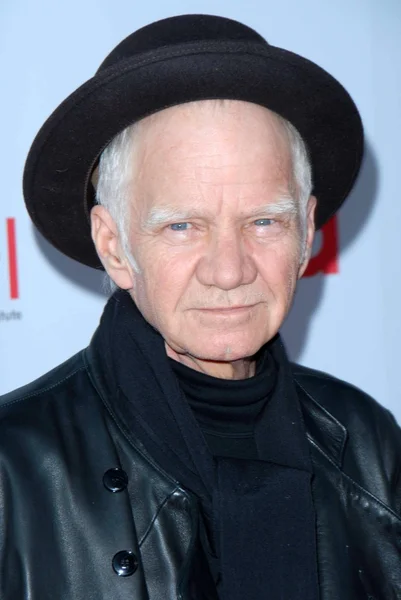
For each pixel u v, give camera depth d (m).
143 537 2.16
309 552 2.20
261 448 2.34
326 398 2.71
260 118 2.03
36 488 2.14
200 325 2.08
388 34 3.93
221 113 1.99
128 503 2.16
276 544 2.18
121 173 2.11
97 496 2.16
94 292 3.76
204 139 1.97
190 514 2.19
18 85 3.56
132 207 2.09
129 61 1.96
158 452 2.22
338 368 4.02
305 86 2.09
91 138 2.14
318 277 3.99
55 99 3.60
